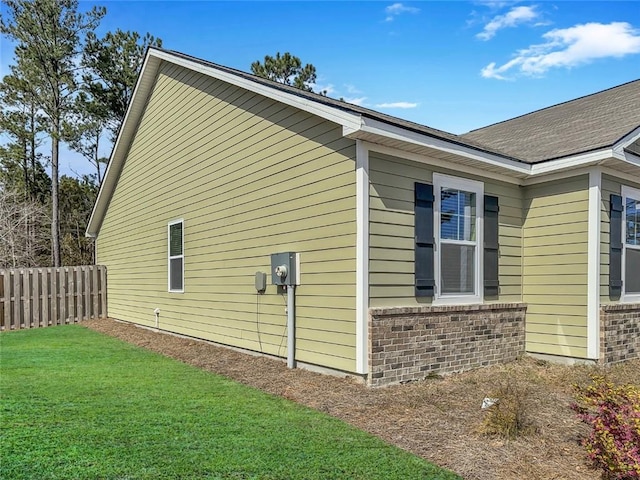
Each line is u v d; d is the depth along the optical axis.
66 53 22.44
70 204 27.69
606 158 6.73
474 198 7.20
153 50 10.29
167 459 3.50
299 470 3.38
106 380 6.03
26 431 4.00
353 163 5.82
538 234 7.84
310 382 5.86
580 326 7.28
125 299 13.08
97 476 3.20
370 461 3.57
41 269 13.22
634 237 8.03
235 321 8.18
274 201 7.21
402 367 6.00
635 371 7.08
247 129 7.85
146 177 11.67
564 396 5.61
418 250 6.29
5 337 10.47
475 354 6.97
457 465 3.58
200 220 9.29
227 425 4.29
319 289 6.32
